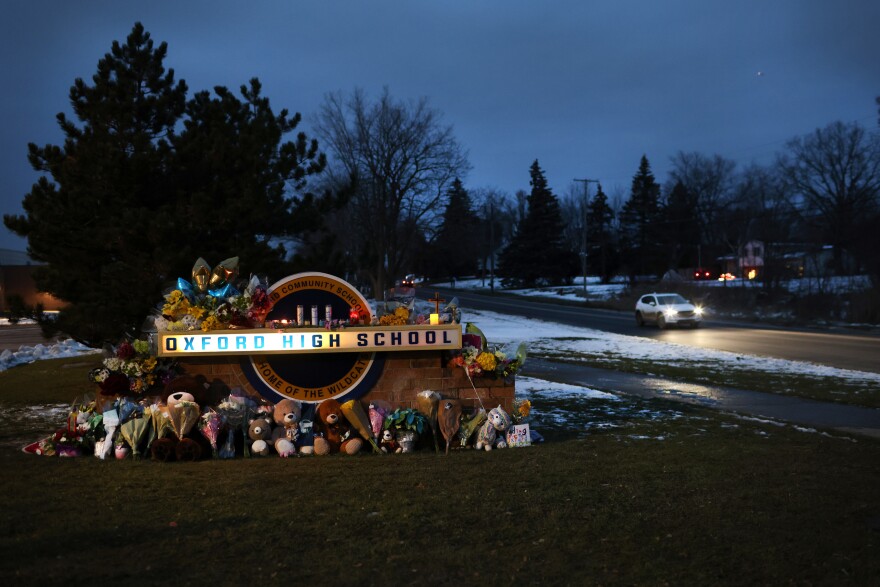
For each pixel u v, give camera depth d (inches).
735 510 241.3
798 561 195.9
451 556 197.5
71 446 318.3
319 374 346.3
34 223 550.3
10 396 515.8
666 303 1480.1
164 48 611.5
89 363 745.0
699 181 3784.5
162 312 351.3
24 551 195.5
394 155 1761.8
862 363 808.3
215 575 182.2
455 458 317.4
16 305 552.7
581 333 1352.1
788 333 1300.4
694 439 365.7
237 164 585.3
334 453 327.0
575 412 455.2
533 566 191.6
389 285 1797.5
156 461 305.9
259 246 571.5
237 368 343.3
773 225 2338.8
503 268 3762.3
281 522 224.2
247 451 317.4
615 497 255.8
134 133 579.8
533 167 3713.1
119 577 179.2
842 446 349.1
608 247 3964.1
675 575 186.4
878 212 2228.1
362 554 198.2
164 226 515.8
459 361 351.3
